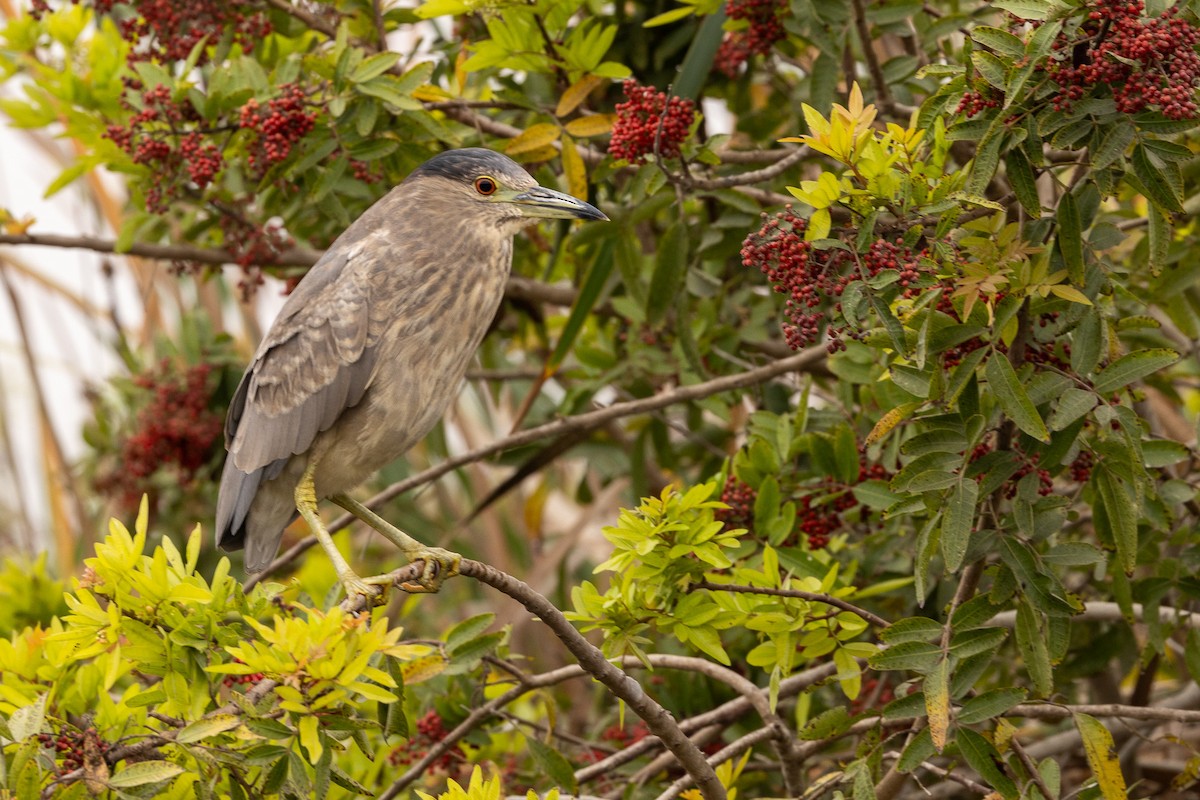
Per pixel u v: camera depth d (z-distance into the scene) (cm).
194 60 990
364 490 1453
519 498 1548
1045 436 636
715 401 1071
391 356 888
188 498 1291
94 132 1109
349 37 1077
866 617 743
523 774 1009
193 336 1248
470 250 925
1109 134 640
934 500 694
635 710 707
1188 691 1051
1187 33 620
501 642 839
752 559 852
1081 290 680
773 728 811
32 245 1077
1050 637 701
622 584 746
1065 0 635
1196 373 1252
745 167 1050
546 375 1064
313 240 1233
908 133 690
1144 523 826
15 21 1127
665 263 950
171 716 685
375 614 771
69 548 1387
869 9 936
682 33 1106
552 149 995
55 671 734
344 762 969
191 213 1152
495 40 941
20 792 602
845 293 653
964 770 1021
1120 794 693
